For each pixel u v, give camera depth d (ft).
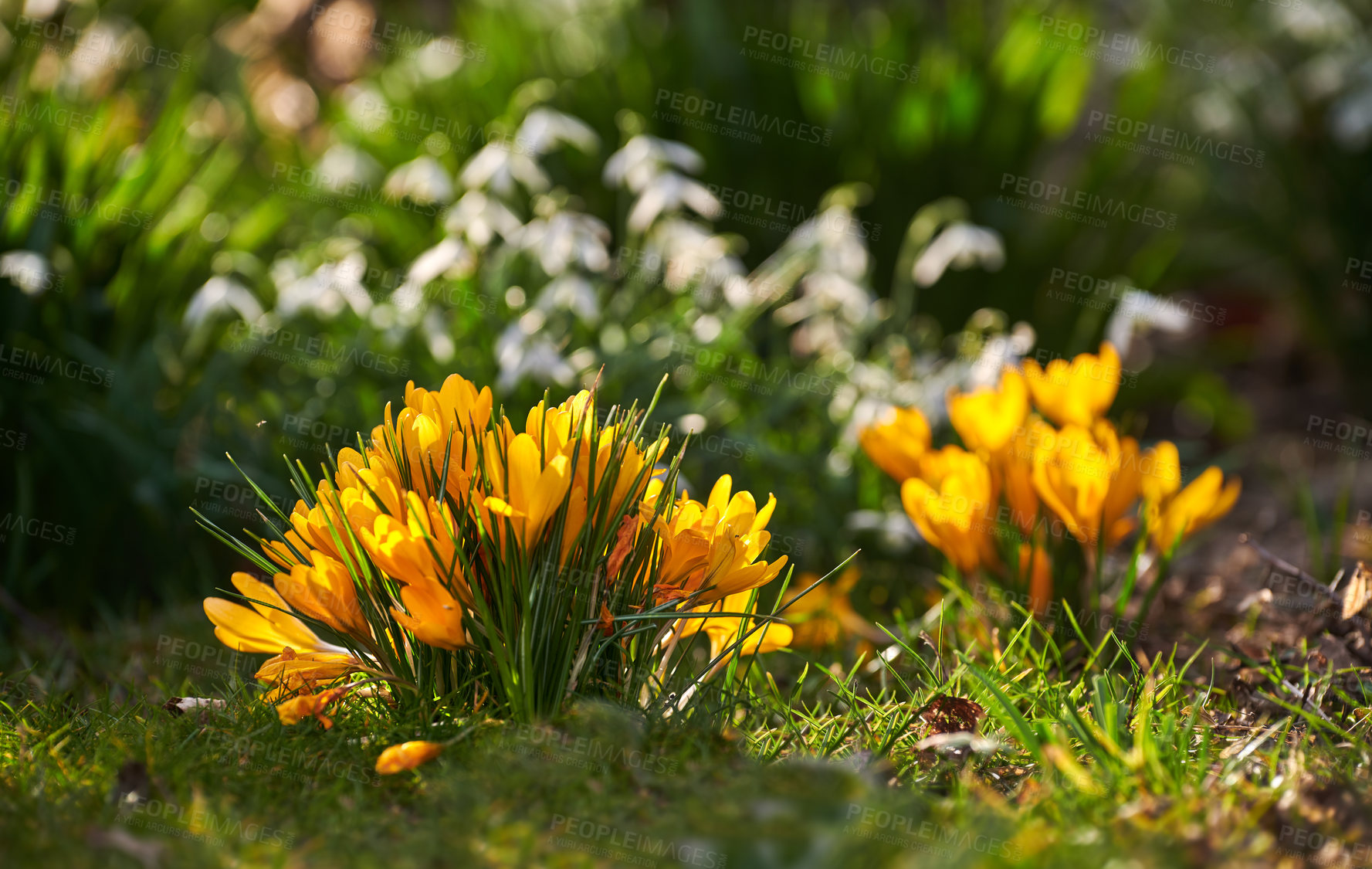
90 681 6.94
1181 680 5.69
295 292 9.44
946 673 6.10
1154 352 18.04
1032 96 13.15
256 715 5.09
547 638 4.87
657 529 4.97
